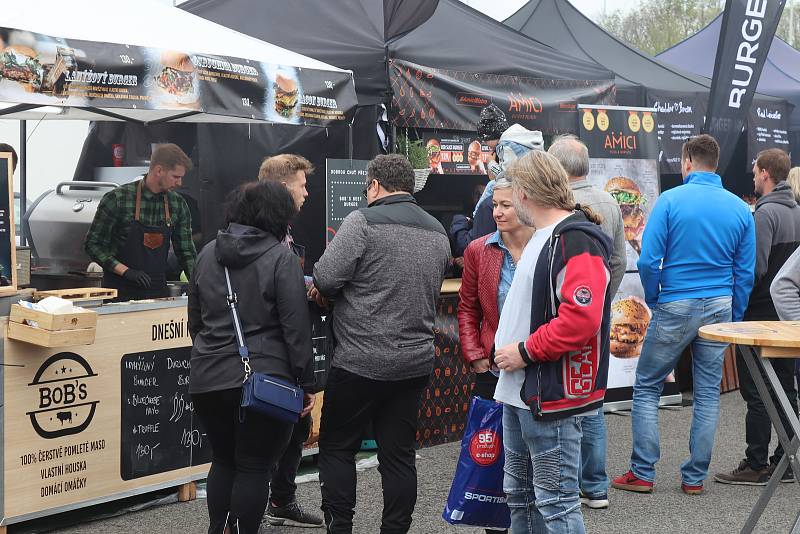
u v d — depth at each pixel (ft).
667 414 24.57
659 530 15.46
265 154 26.48
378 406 13.21
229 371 12.19
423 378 13.25
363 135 22.76
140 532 15.24
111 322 15.51
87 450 15.29
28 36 13.34
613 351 24.56
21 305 14.19
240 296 12.33
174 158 19.75
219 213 26.86
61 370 14.88
